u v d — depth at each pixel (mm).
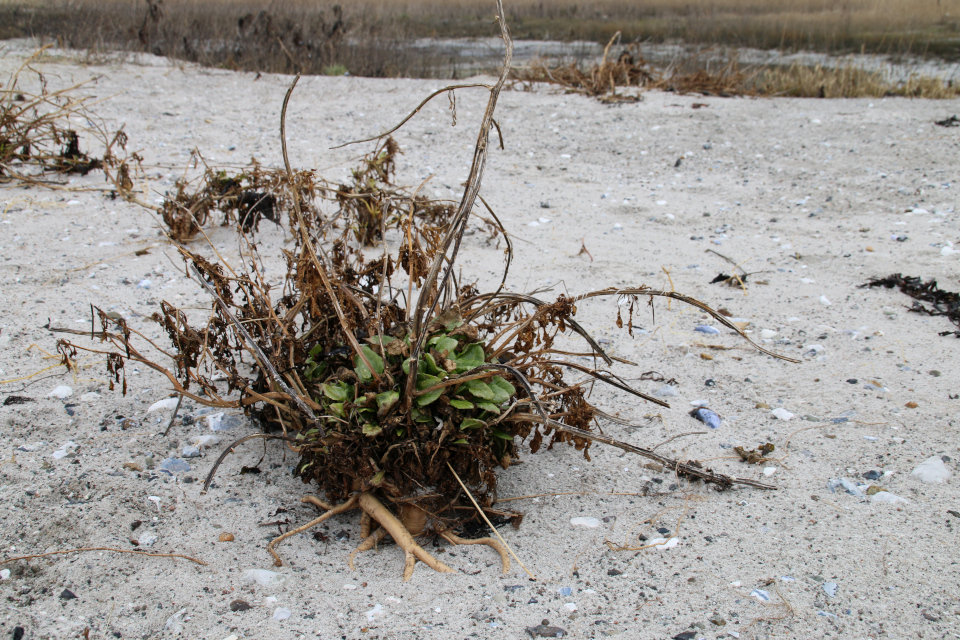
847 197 6555
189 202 5152
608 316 4285
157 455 2887
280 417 2828
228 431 3068
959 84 11750
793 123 8969
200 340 2883
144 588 2262
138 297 4266
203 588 2277
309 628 2146
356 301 2775
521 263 5012
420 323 2514
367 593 2289
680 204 6441
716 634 2141
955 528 2562
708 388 3553
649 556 2463
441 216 5172
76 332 2805
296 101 10008
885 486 2805
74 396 3254
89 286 4375
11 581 2254
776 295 4590
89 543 2418
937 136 8203
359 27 15734
